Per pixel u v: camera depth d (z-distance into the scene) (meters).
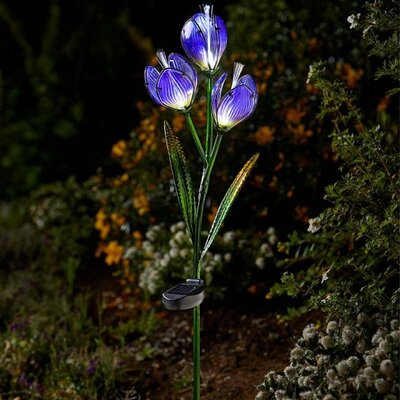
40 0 4.25
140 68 3.89
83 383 2.12
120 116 3.86
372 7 1.59
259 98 2.53
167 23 4.02
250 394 1.96
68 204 3.28
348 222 1.65
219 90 1.48
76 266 2.91
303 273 2.08
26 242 3.28
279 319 2.19
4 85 4.06
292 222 2.50
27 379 2.18
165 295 1.48
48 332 2.47
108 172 3.62
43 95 3.95
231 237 2.46
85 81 3.92
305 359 1.55
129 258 2.69
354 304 1.56
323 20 2.72
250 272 2.43
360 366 1.47
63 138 3.91
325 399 1.40
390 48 1.57
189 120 1.52
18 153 3.95
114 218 2.84
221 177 2.56
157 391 2.13
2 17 4.09
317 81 1.74
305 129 2.50
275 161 2.51
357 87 2.42
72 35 3.97
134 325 2.51
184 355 2.33
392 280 1.92
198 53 1.48
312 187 2.44
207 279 2.39
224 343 2.31
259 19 3.05
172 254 2.49
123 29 3.94
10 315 2.67
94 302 2.79
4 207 3.84
